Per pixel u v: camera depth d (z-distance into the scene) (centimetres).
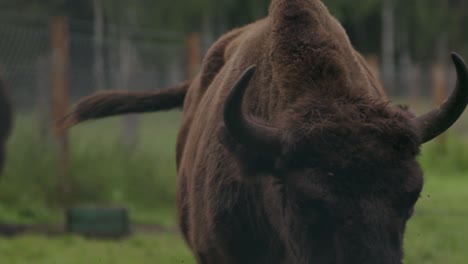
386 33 5384
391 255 557
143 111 957
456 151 2508
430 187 2088
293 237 601
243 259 697
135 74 1812
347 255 559
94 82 1697
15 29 1574
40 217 1433
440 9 5766
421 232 1408
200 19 4322
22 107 1558
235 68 728
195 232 741
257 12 4400
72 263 1125
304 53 655
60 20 1497
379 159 566
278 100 655
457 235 1382
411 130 581
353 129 579
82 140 1628
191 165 767
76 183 1527
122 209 1323
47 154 1518
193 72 1720
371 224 557
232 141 607
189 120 848
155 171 1638
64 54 1496
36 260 1134
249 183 655
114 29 2403
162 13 4022
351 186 563
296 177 581
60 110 1484
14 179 1495
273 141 595
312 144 580
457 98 596
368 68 779
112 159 1609
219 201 688
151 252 1202
